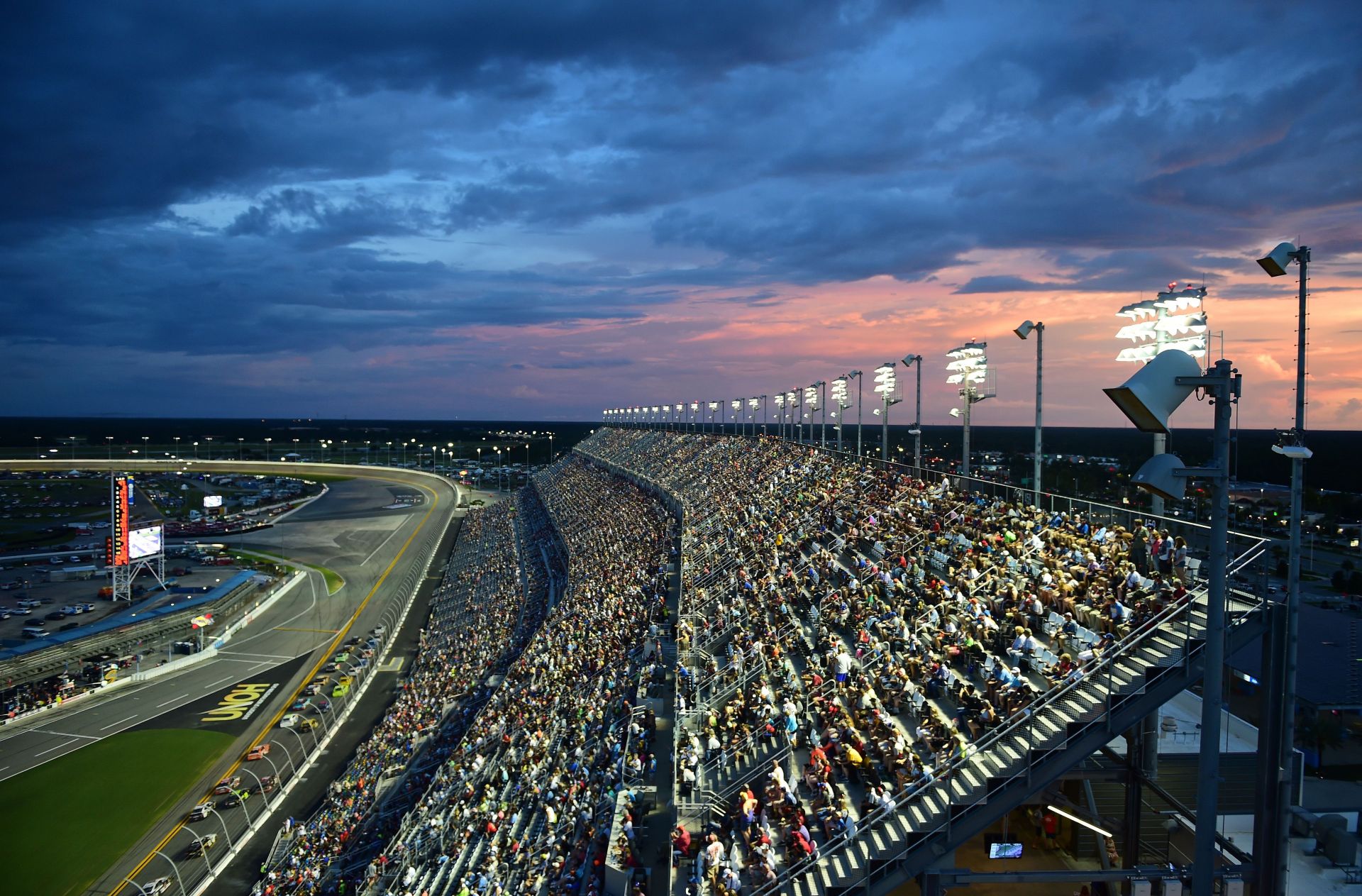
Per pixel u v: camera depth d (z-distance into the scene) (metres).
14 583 126.00
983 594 31.05
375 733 71.00
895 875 20.33
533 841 36.47
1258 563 20.98
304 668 92.69
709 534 67.19
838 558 46.25
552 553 107.31
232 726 76.12
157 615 105.00
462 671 76.88
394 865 43.34
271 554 151.75
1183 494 15.34
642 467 129.00
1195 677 20.00
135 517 190.25
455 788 48.66
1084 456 158.25
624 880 26.20
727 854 24.88
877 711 27.02
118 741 72.75
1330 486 109.69
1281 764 19.84
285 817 59.50
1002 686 23.97
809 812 24.62
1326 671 38.81
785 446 85.31
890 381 58.94
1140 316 23.23
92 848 55.00
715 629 44.75
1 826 57.69
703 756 31.64
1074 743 20.03
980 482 41.78
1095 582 26.08
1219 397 14.94
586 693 49.28
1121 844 26.97
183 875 51.78
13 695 81.38
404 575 135.25
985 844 28.20
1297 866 29.73
